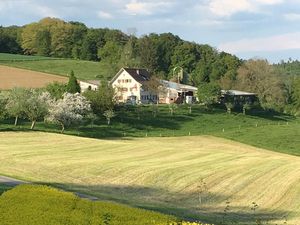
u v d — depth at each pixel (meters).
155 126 106.00
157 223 20.02
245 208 38.69
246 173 52.28
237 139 97.81
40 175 48.00
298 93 169.88
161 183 46.66
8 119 94.19
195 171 52.34
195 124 112.38
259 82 164.88
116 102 110.62
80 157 59.84
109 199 36.72
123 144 74.56
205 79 184.00
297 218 35.81
